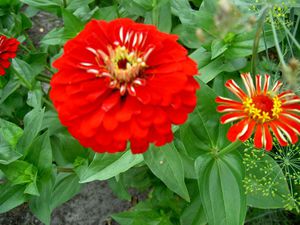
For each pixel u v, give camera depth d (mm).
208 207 241
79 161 312
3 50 315
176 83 179
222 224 238
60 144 323
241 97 221
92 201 404
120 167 256
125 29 209
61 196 319
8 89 354
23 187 275
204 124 258
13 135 270
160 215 316
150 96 180
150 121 180
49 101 385
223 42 288
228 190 244
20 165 262
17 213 402
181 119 189
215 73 301
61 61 195
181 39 329
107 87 185
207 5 292
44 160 267
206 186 245
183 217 290
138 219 304
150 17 348
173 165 250
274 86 227
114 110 182
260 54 370
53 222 398
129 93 184
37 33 517
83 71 192
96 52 195
